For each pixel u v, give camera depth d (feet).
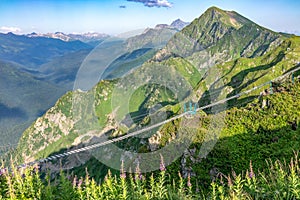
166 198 27.73
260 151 80.33
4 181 24.97
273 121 96.94
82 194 26.12
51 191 24.67
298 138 84.17
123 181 26.96
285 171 28.66
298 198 24.30
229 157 75.82
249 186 27.04
